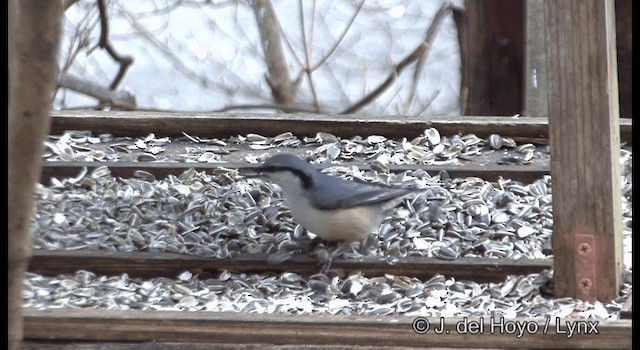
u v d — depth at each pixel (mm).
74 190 10000
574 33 7742
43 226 9141
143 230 9148
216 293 8289
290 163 8648
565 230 8008
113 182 10133
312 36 18703
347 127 11211
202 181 10172
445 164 10539
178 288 8312
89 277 8547
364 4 18875
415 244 8844
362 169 10453
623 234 9047
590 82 7777
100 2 16562
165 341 7258
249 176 9023
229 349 7207
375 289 8289
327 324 7176
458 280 8445
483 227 9219
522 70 14047
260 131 11336
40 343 7270
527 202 9711
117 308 7797
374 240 8891
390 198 8703
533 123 10938
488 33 14062
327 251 8688
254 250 8797
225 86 18484
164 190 9930
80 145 11016
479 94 14219
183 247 8836
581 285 8008
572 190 7949
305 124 11273
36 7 4465
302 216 8672
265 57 18344
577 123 7863
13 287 4855
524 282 8242
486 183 10102
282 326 7199
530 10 13922
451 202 9617
